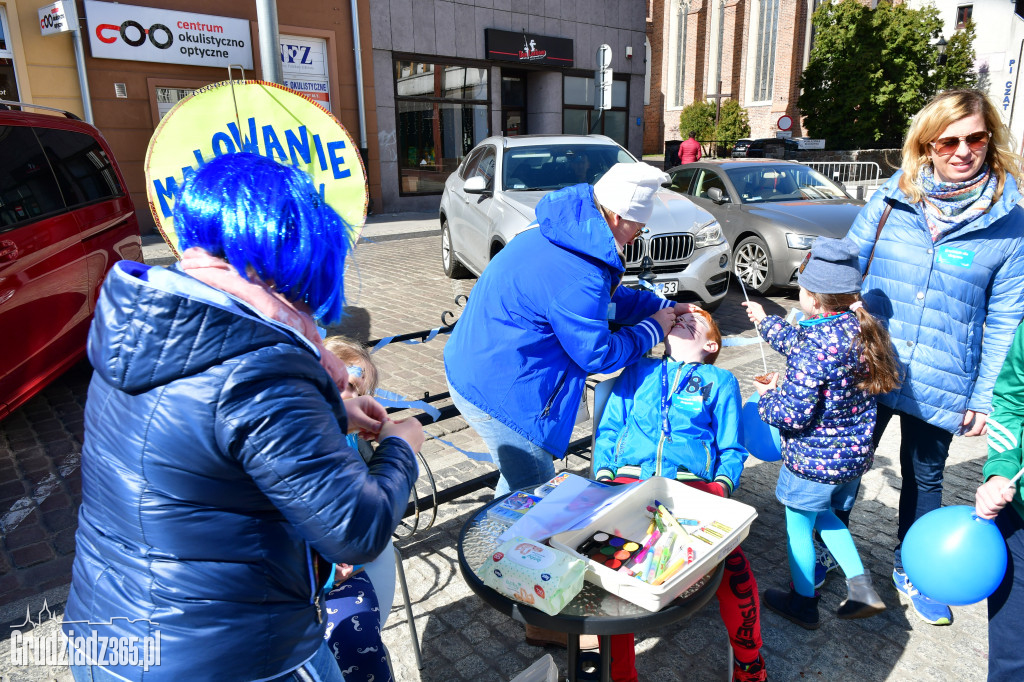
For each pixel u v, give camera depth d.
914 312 2.57
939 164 2.43
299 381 1.15
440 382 5.54
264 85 3.22
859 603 2.71
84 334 5.33
